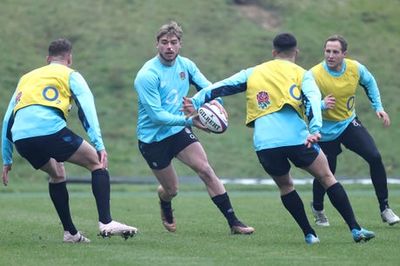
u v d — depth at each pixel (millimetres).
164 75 23266
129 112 63531
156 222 27859
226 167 56531
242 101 65750
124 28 72562
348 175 56000
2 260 18359
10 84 64938
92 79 66562
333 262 17922
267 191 43781
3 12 73500
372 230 24359
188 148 23625
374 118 65500
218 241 21797
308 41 72812
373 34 76375
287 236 22953
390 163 59094
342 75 25531
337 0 80500
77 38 71188
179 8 75438
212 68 67562
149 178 52938
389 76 71062
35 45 70188
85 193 42688
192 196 40250
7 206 34719
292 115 19922
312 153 19984
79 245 20938
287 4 77625
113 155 57719
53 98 20234
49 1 75688
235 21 74375
